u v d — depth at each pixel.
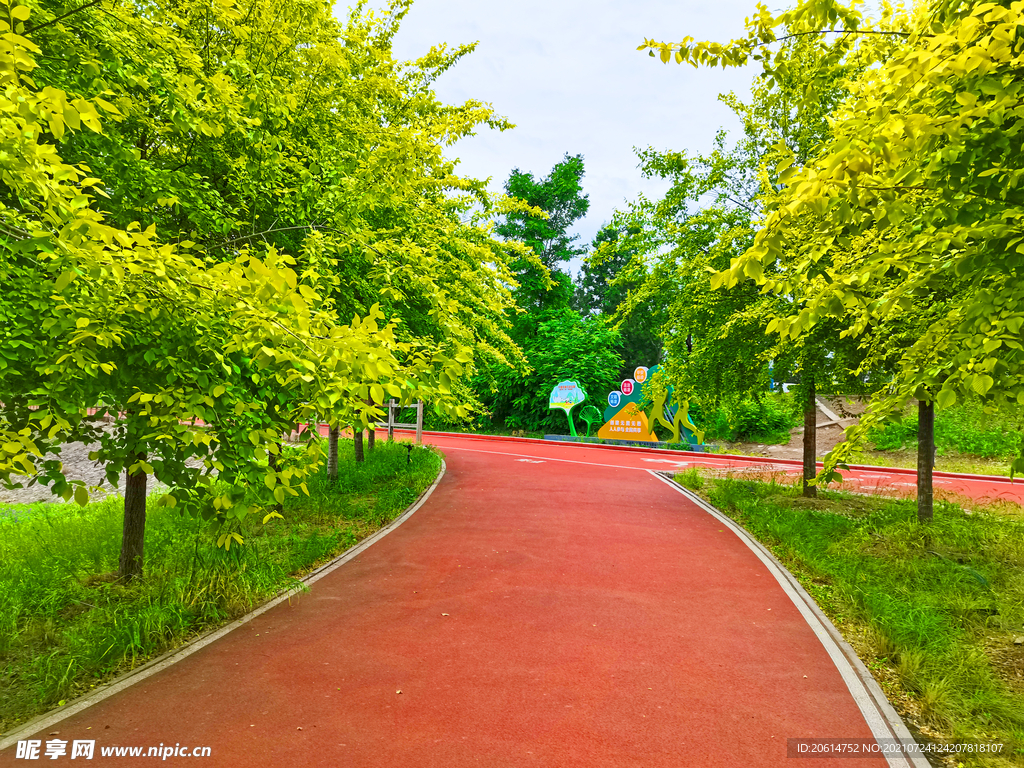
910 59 2.52
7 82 2.59
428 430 33.53
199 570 6.03
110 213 4.94
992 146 2.84
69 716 3.71
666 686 4.20
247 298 3.18
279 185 6.23
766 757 3.35
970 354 3.32
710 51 3.94
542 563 7.31
